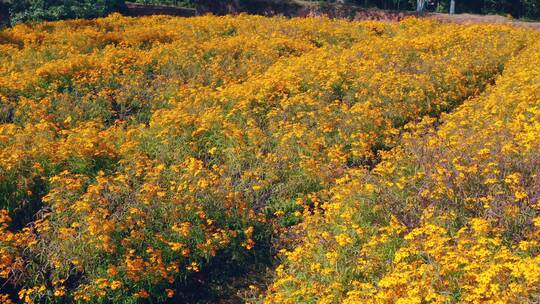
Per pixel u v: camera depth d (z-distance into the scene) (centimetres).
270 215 961
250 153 1078
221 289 819
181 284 817
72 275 772
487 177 808
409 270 637
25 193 916
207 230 843
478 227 654
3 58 1644
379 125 1182
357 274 686
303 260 742
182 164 1002
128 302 732
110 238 769
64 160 1002
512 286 550
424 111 1300
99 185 866
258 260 873
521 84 1262
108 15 2672
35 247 776
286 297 696
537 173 783
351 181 906
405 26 2370
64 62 1519
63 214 834
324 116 1194
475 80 1501
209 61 1686
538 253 651
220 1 3225
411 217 775
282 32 2150
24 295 752
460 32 2061
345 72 1427
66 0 2717
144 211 838
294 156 1059
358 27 2333
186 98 1330
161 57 1666
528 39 2028
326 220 814
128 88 1416
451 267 602
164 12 3225
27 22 2325
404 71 1502
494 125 980
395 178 873
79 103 1328
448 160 864
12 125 1099
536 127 923
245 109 1239
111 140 1118
